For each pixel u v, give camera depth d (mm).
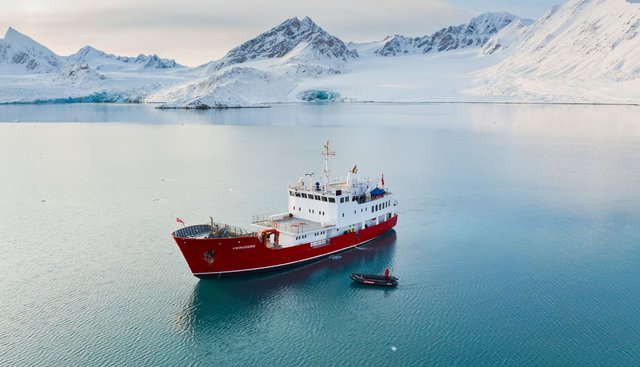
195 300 55562
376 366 44156
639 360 44500
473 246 71812
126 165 142250
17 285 59281
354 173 73750
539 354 45406
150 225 81938
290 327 50344
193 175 125500
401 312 52938
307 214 70438
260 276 61469
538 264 65062
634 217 86000
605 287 58062
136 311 53219
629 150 166250
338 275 61844
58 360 44875
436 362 44531
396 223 81625
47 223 83500
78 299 55750
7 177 125000
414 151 169000
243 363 44812
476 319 51281
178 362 44906
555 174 125938
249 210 90188
